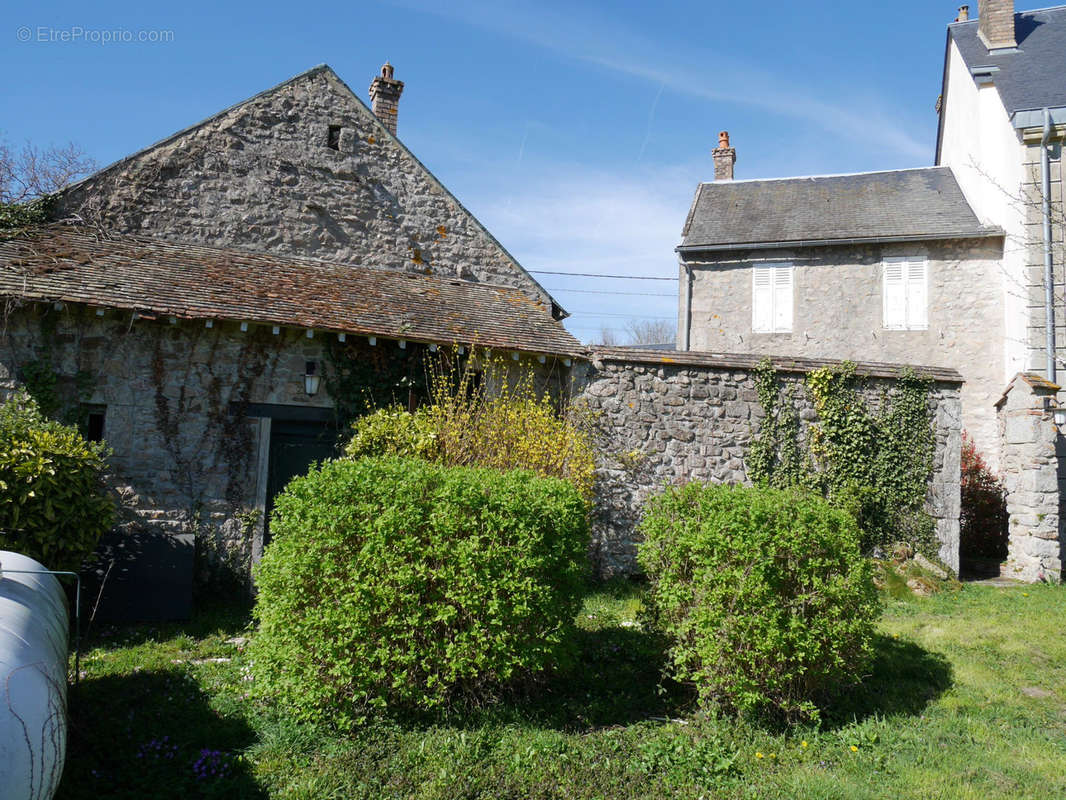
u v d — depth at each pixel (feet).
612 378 33.88
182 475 28.63
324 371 31.37
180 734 15.37
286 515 17.11
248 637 22.79
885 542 34.32
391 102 47.47
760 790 14.07
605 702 18.07
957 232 47.52
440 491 16.66
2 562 14.74
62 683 11.83
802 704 16.80
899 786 14.35
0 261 27.73
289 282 33.68
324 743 15.24
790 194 56.39
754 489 19.33
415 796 13.23
